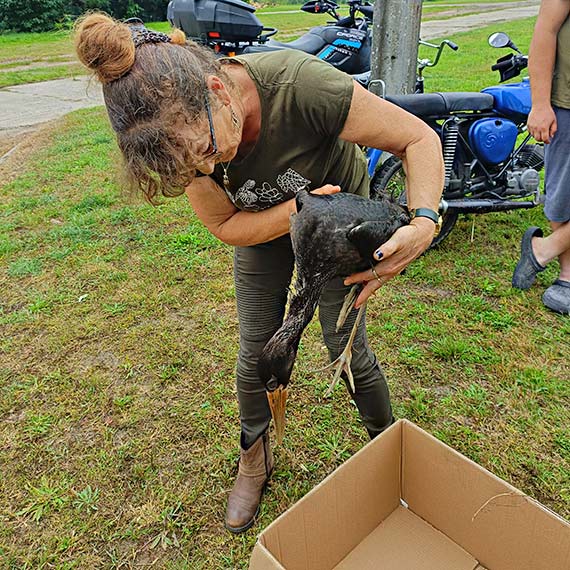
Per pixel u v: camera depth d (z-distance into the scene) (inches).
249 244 71.7
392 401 110.3
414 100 147.5
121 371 123.7
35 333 138.3
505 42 163.0
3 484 98.0
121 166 53.6
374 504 80.0
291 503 92.0
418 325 132.2
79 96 442.0
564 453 96.7
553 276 148.6
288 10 1195.3
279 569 56.1
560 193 127.3
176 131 50.4
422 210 63.5
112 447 104.3
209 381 119.5
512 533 70.7
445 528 80.0
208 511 91.7
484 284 147.2
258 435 87.6
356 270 62.1
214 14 242.2
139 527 89.6
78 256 173.9
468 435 101.3
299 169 64.6
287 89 58.4
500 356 120.6
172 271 163.2
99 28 48.6
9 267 169.2
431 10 1057.5
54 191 227.6
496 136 153.5
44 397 117.2
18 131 337.7
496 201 159.5
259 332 80.0
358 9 235.0
